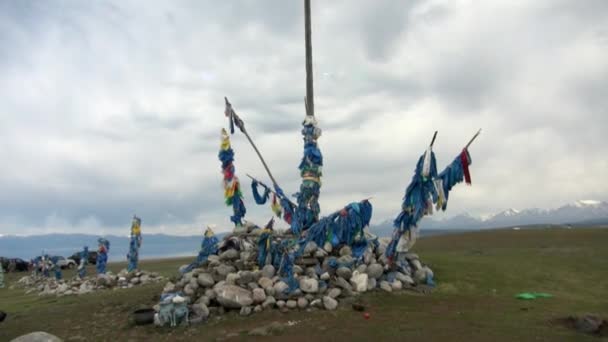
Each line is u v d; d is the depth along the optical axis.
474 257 24.81
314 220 19.23
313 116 20.22
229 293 14.55
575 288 18.05
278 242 17.20
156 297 17.75
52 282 32.03
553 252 26.25
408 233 17.58
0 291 32.88
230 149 20.05
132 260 31.80
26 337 11.19
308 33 20.84
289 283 15.24
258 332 12.20
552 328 12.02
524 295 16.33
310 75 20.66
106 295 21.39
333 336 11.73
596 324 11.66
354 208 17.81
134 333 13.45
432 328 12.18
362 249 18.06
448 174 17.34
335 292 15.34
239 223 19.78
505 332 11.70
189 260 49.81
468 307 14.63
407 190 17.67
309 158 19.55
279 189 19.88
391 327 12.36
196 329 13.33
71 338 13.50
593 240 31.69
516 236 37.16
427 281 17.84
